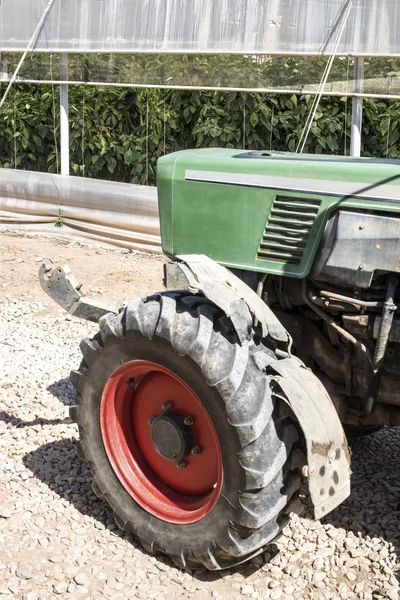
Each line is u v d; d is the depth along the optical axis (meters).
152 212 8.69
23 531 3.77
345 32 7.65
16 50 9.41
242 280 3.82
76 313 4.21
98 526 3.82
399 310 3.50
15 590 3.34
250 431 3.17
